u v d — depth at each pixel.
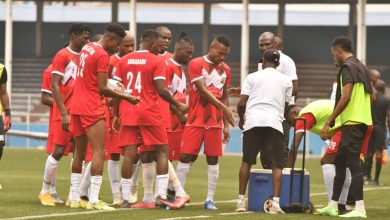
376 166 37.16
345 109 21.97
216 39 24.03
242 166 22.62
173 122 25.02
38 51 87.44
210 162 23.86
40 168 42.97
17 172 39.41
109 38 22.47
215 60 24.05
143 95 22.58
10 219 19.59
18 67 86.19
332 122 22.00
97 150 22.30
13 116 76.38
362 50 64.56
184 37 24.80
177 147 25.08
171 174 23.19
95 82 22.20
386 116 38.03
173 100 22.53
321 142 65.25
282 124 24.41
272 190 22.59
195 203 25.44
